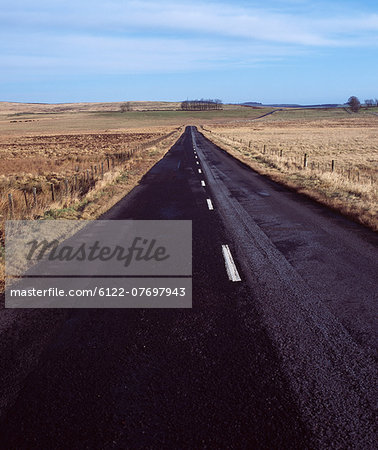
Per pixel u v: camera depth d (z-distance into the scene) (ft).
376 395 10.77
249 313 16.02
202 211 37.40
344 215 34.86
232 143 153.99
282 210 37.78
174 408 10.28
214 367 12.16
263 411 10.12
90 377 11.73
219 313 16.10
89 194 45.24
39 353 13.16
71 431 9.55
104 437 9.32
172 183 57.52
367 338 13.92
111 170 71.26
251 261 22.61
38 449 9.02
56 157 123.44
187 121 539.70
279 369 12.01
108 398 10.73
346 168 83.82
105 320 15.62
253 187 53.36
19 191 53.36
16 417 10.07
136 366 12.28
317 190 47.06
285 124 411.95
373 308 16.31
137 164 84.23
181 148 133.49
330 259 22.75
